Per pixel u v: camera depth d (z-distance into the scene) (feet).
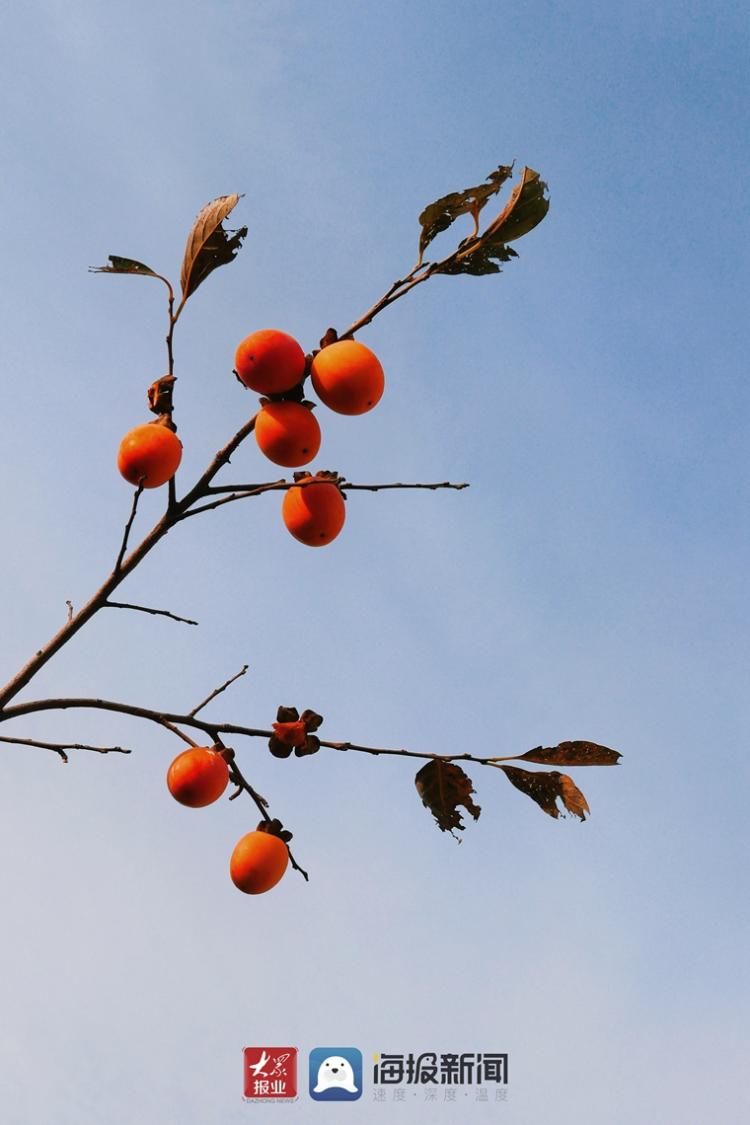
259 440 5.49
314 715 5.80
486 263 5.52
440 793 5.84
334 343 5.48
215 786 5.66
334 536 5.63
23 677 5.59
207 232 5.54
